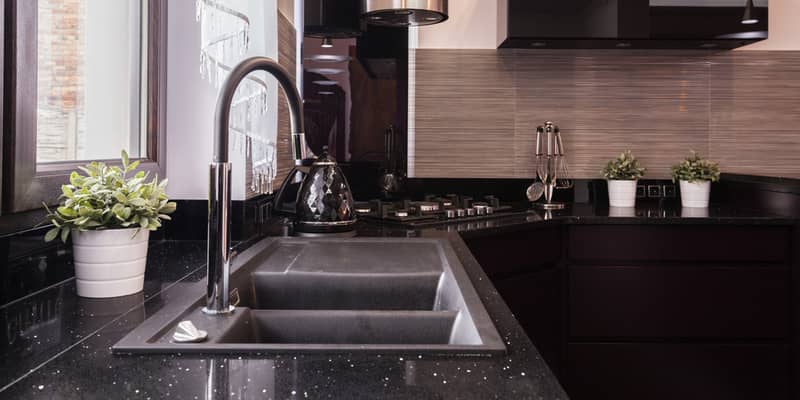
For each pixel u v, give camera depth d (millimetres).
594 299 2668
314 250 1634
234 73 891
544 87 3230
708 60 3230
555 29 2840
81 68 1401
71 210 1057
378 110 3016
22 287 1088
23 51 1086
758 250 2635
